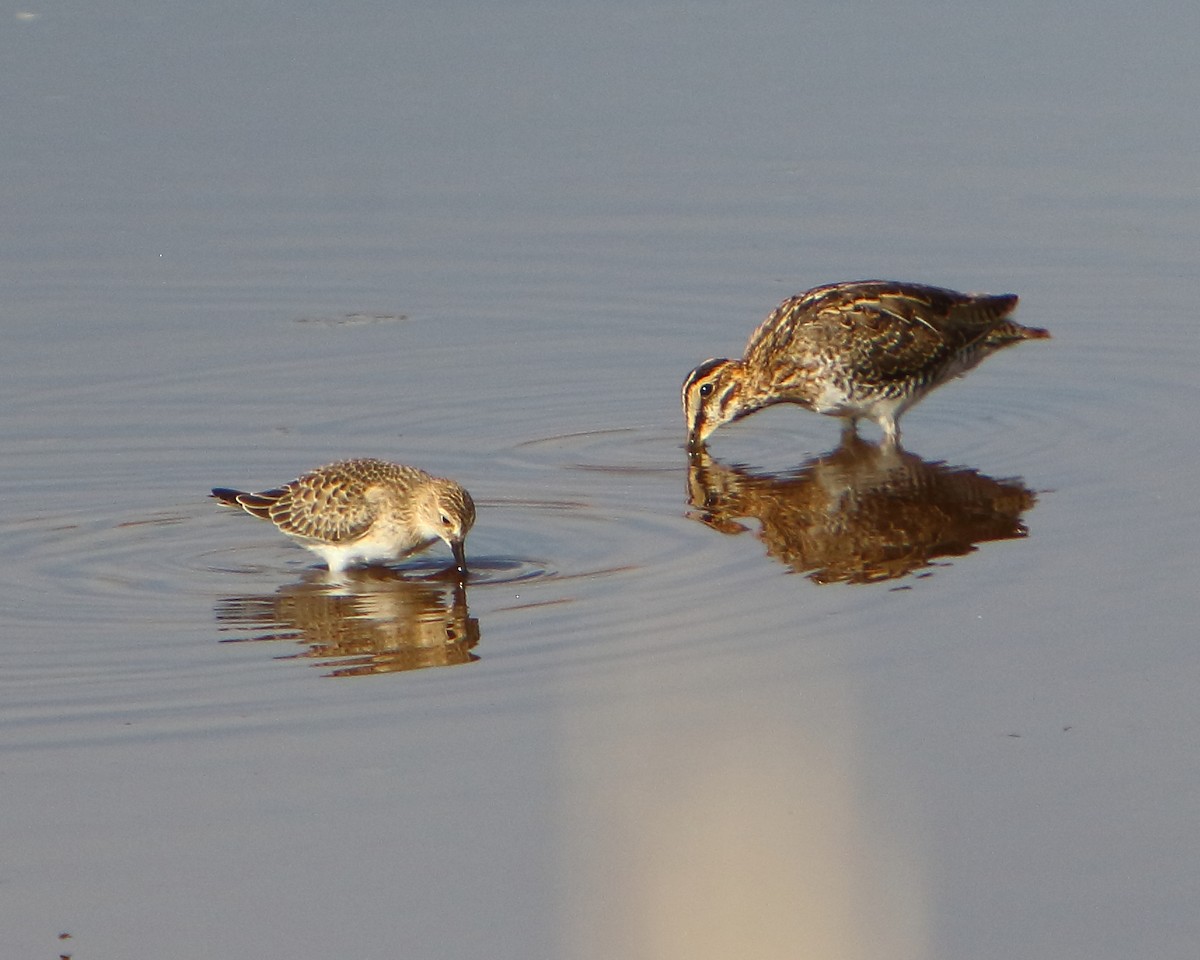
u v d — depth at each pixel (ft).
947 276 75.05
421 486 50.31
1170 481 56.44
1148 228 78.79
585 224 81.25
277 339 71.77
